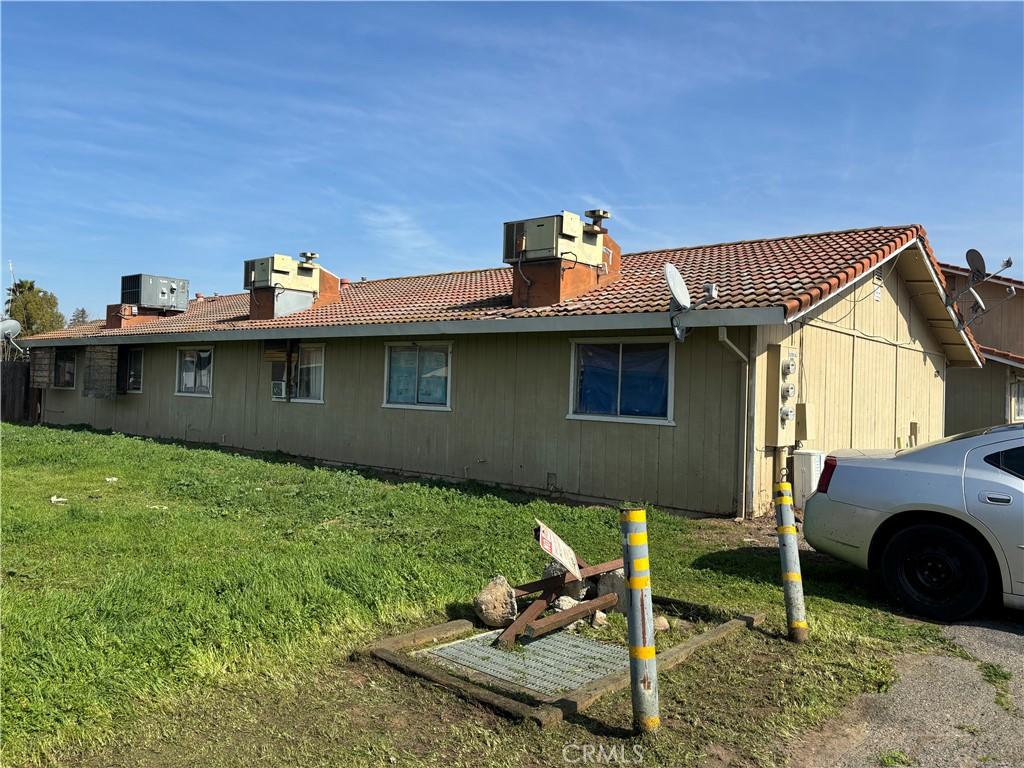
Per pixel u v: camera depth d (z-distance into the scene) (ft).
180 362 62.75
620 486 35.37
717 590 20.66
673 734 12.21
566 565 16.28
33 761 10.85
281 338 50.90
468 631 17.16
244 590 17.63
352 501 32.17
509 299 43.57
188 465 42.22
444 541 25.55
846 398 39.47
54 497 31.96
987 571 18.12
